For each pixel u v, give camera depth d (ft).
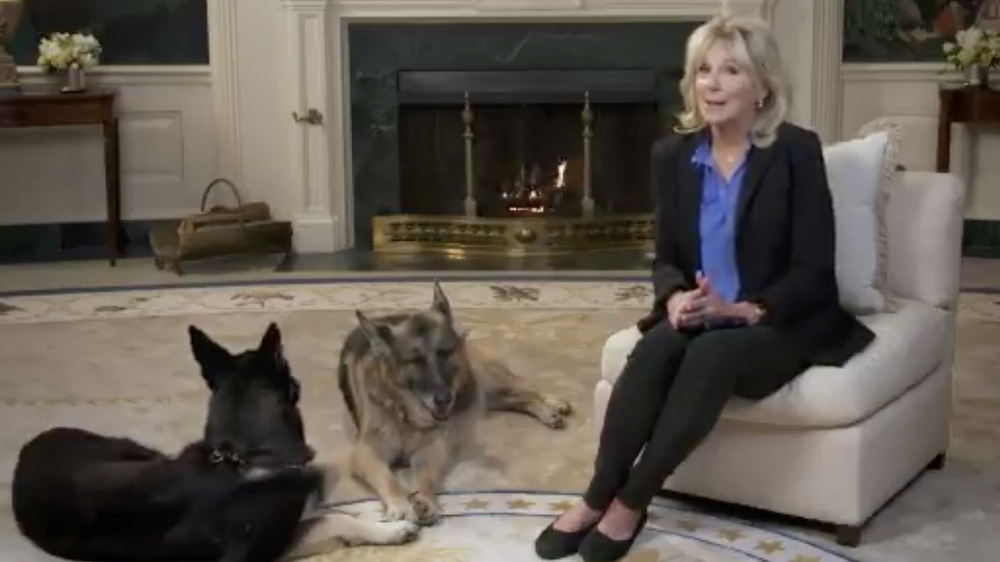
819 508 8.91
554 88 18.69
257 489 8.26
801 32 18.29
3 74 17.29
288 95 18.56
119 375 13.00
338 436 11.07
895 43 18.52
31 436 11.21
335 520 8.89
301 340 14.12
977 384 12.32
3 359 13.56
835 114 18.58
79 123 17.53
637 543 8.95
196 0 18.63
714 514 9.44
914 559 8.71
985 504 9.61
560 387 12.42
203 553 8.32
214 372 8.53
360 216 19.19
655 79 18.74
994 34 17.47
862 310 9.73
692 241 9.20
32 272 17.70
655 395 8.59
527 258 18.31
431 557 8.80
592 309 15.35
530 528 9.26
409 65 18.76
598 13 18.35
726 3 18.15
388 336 9.67
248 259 18.15
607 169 19.27
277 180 18.86
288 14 18.28
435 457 9.93
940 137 17.74
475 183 19.35
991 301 15.55
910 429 9.52
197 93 18.84
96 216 19.17
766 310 8.80
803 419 8.74
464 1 18.30
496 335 14.23
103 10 18.57
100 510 8.43
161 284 16.84
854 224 9.67
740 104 8.85
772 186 8.95
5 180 18.80
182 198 19.11
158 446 10.96
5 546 8.95
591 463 10.46
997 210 18.62
